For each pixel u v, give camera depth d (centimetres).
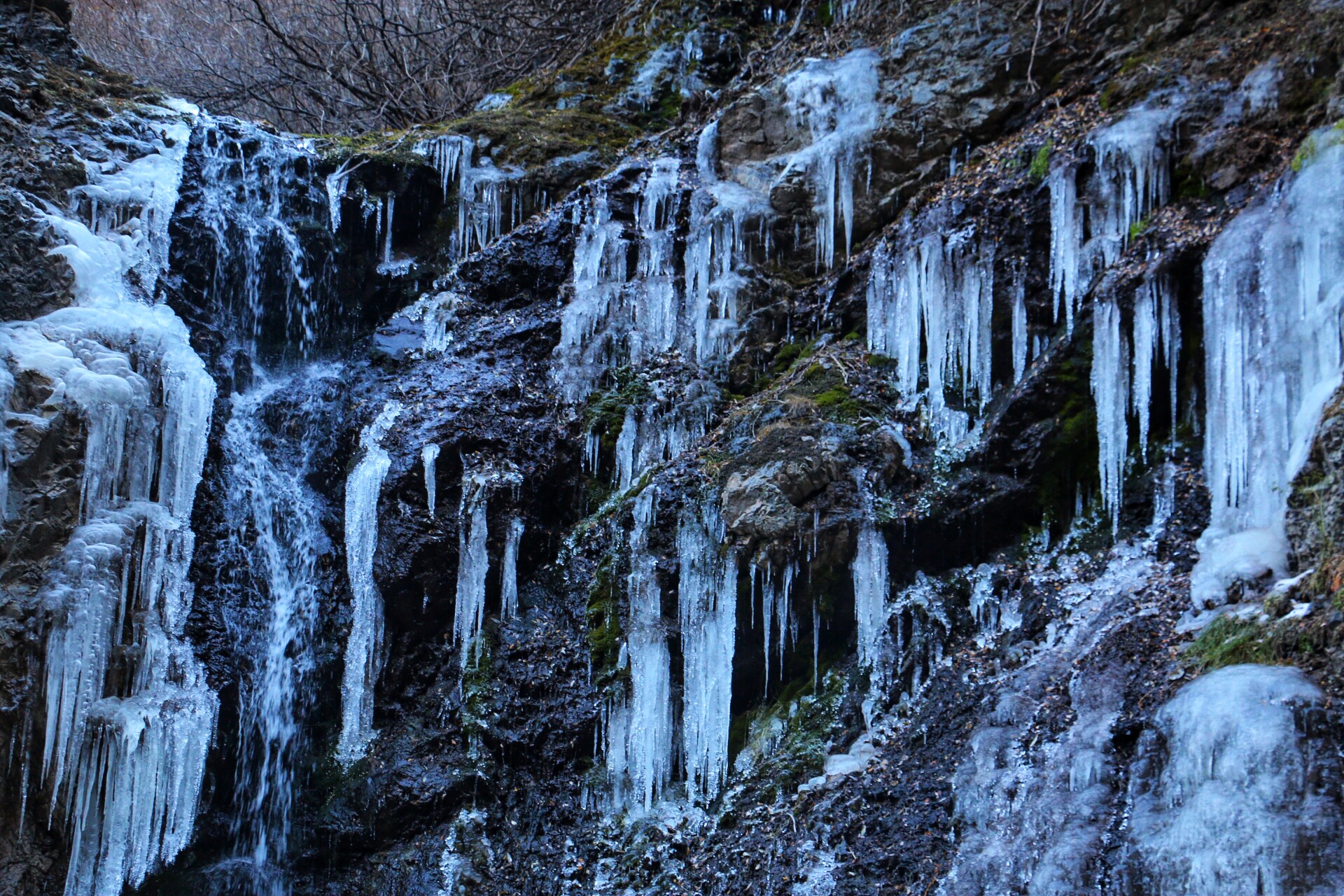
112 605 648
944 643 631
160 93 853
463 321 848
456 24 1339
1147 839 443
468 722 695
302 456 784
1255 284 581
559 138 947
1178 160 669
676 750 660
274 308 816
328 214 856
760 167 859
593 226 853
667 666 670
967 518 655
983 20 799
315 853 683
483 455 765
